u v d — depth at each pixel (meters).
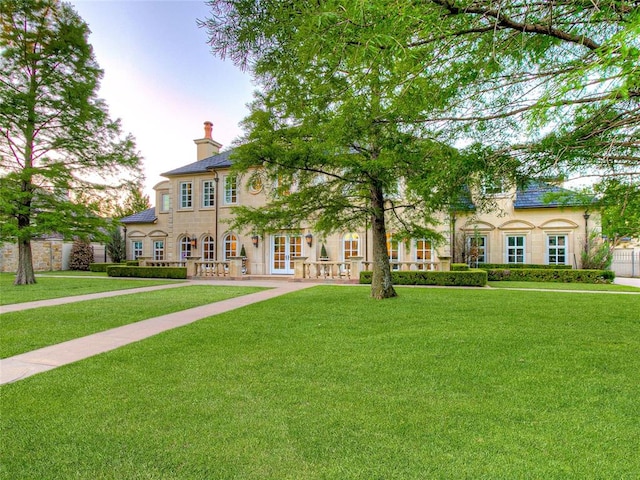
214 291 13.71
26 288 14.91
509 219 19.78
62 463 2.73
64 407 3.67
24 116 15.80
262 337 6.40
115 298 11.80
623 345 5.62
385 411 3.50
